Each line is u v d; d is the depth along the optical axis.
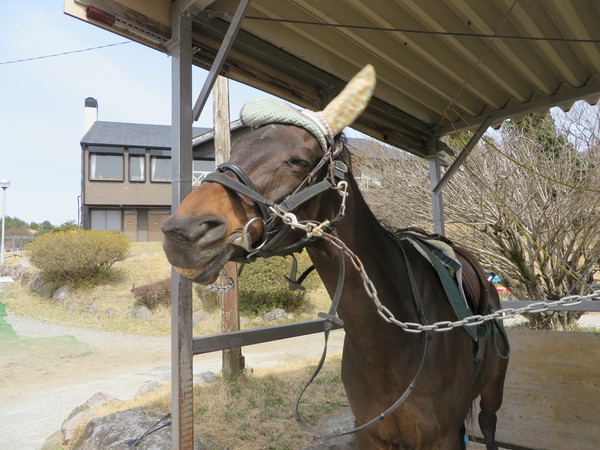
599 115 5.98
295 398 4.41
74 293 12.48
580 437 2.81
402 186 8.01
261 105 1.34
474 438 3.28
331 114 1.38
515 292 6.66
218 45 2.42
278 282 10.88
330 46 2.66
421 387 1.58
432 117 3.84
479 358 1.94
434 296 1.79
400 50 2.81
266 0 2.27
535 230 5.90
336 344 8.81
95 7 1.90
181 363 1.94
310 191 1.27
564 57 2.95
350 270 1.47
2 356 7.81
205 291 11.12
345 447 3.20
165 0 2.14
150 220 24.39
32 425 4.50
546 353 2.96
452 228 8.16
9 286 14.40
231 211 1.16
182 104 2.08
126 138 23.98
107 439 3.28
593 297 1.42
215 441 3.36
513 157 6.20
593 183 5.66
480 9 2.46
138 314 11.02
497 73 3.05
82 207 23.23
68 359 7.68
